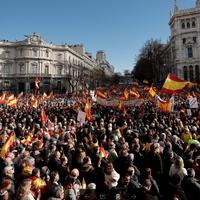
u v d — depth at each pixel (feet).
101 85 435.53
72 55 392.27
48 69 351.87
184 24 329.11
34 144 36.29
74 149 35.83
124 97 98.68
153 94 97.55
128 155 30.37
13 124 57.62
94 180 27.45
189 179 24.93
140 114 78.54
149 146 36.52
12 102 101.04
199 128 49.67
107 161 29.60
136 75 372.17
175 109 95.35
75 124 57.82
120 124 60.03
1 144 38.91
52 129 51.65
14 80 342.85
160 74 343.87
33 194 23.38
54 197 21.56
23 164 27.32
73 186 24.81
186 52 326.85
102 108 100.48
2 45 343.05
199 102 104.99
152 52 341.62
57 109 104.12
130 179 25.23
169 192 23.73
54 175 24.22
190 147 35.22
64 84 357.82
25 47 341.00
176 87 65.72
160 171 30.66
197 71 319.47
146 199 21.86
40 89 332.39
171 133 46.26
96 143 38.81
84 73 395.75
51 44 359.25
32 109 103.91
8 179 21.66
